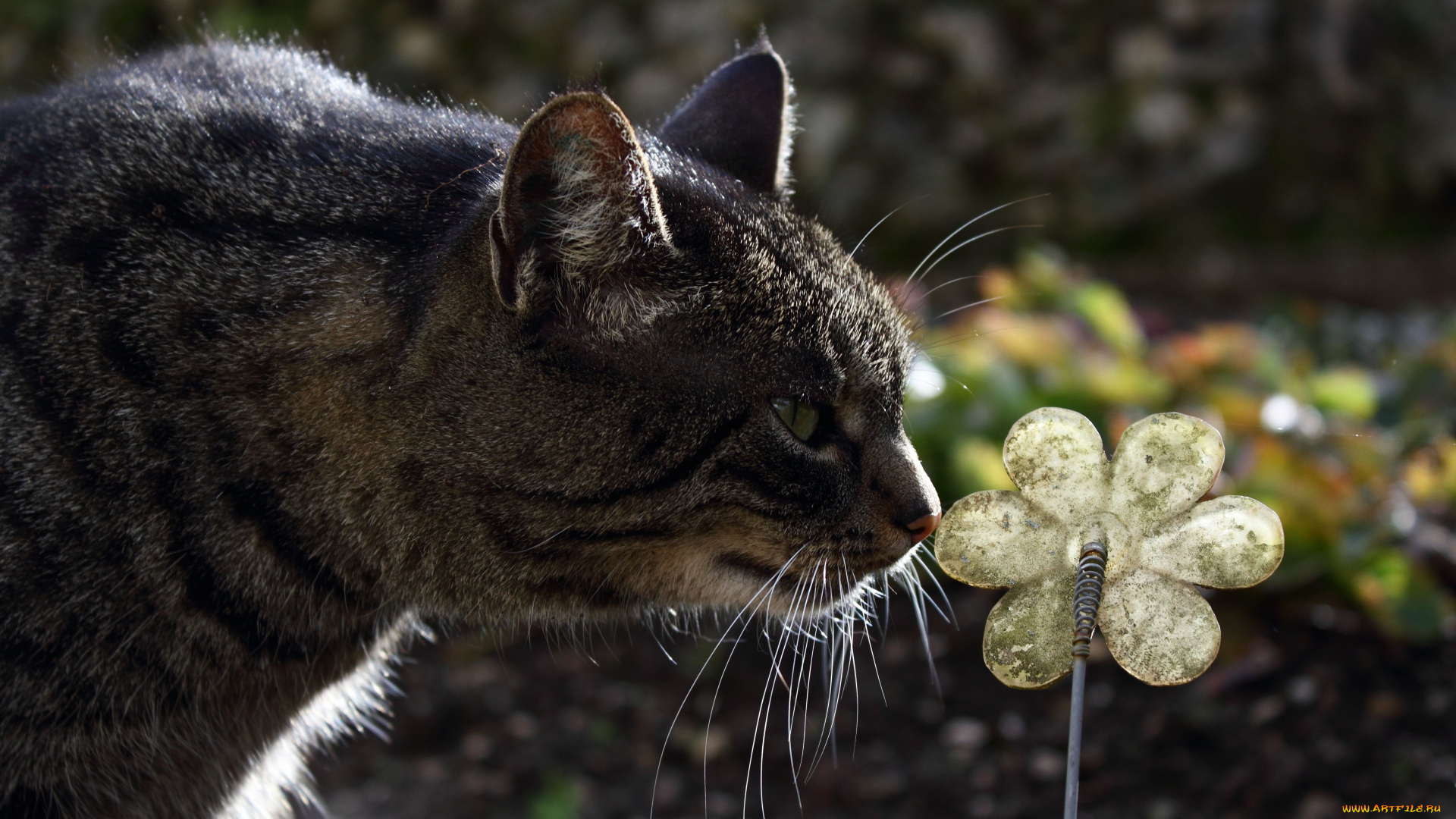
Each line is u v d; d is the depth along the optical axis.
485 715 0.95
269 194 0.67
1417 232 1.83
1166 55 1.85
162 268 0.66
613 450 0.66
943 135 1.83
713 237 0.66
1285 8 1.88
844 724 0.88
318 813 0.88
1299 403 1.05
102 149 0.67
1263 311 1.56
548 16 1.89
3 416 0.65
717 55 1.83
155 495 0.65
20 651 0.65
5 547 0.64
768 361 0.66
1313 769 0.80
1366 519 0.88
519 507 0.66
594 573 0.68
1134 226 1.81
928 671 0.90
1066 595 0.59
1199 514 0.58
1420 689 0.83
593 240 0.65
